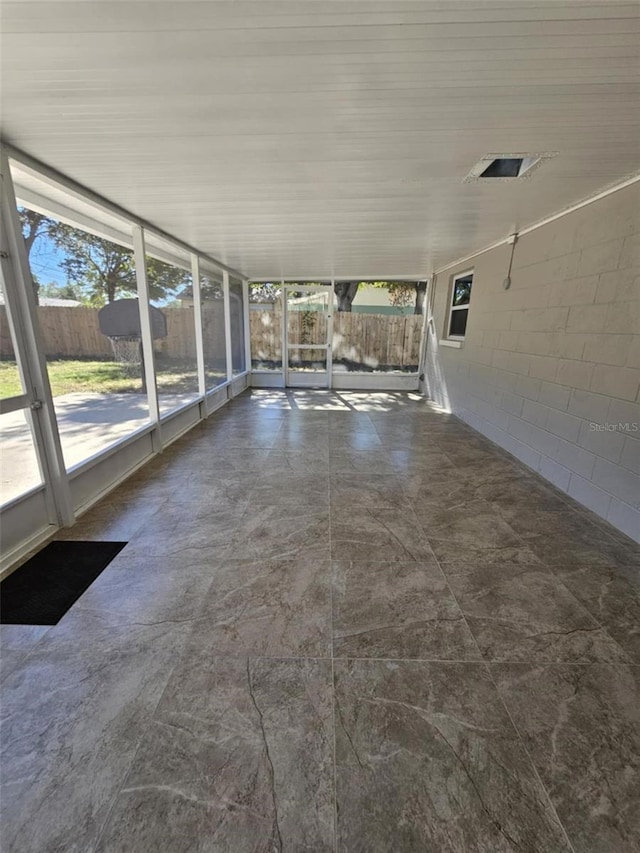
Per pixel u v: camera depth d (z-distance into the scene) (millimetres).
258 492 3074
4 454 2148
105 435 3160
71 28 1217
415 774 1156
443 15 1177
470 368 5160
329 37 1271
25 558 2197
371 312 8367
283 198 2910
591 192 2736
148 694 1393
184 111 1737
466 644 1633
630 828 1039
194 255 4863
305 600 1881
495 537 2463
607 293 2701
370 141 2012
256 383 8141
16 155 2107
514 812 1068
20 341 2207
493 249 4488
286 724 1294
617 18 1179
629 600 1912
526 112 1727
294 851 980
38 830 1017
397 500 2961
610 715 1342
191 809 1064
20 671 1479
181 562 2168
